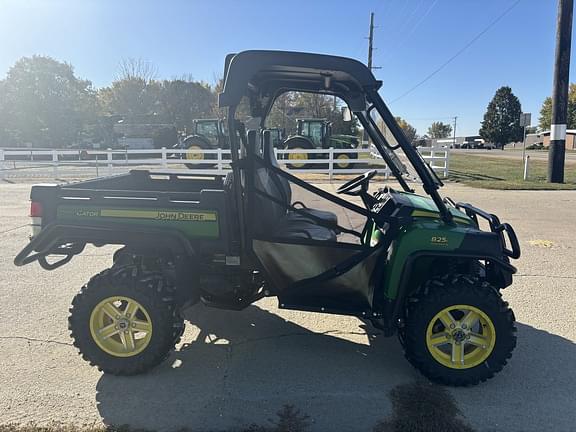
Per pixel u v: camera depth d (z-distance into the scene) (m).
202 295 3.46
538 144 72.00
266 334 3.80
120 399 2.87
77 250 3.52
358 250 3.15
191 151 15.47
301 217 3.73
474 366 3.03
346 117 4.08
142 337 3.36
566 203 10.22
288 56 2.93
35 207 3.27
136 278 3.10
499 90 78.38
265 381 3.10
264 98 3.83
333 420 2.69
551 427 2.65
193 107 55.88
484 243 2.98
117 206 3.23
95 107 59.09
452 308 2.99
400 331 3.18
